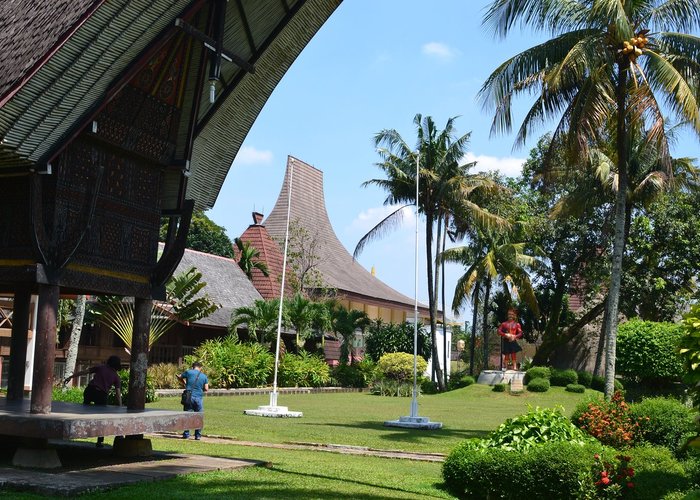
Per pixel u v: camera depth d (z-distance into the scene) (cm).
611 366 1762
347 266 5809
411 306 5803
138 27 911
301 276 4844
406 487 1012
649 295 3853
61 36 846
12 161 912
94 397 1195
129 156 1049
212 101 1072
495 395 3506
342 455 1372
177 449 1314
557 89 1862
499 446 1034
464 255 3994
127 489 827
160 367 2950
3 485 811
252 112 1269
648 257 3888
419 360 4288
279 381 3591
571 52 1684
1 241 951
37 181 917
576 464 927
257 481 941
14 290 1189
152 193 1098
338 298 4891
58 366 2731
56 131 904
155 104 1053
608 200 3600
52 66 854
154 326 2745
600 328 4428
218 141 1260
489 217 3744
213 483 902
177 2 940
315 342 4591
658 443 1232
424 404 3036
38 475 868
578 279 4306
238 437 1603
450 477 1011
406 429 1919
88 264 981
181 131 1106
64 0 934
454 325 6538
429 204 3819
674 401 1335
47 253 916
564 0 1786
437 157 3750
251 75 1224
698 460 968
